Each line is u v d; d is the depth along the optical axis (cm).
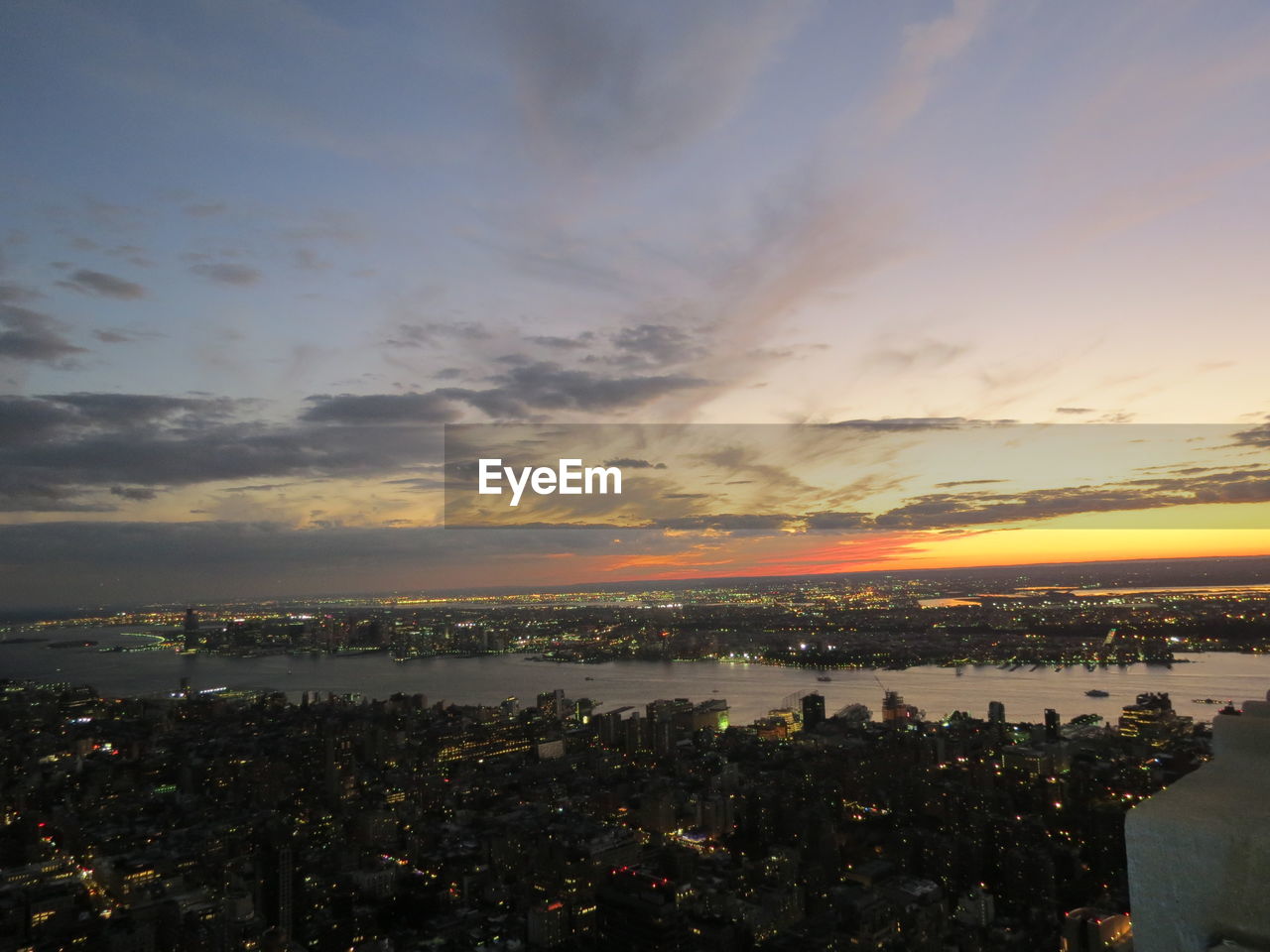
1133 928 143
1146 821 145
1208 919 134
